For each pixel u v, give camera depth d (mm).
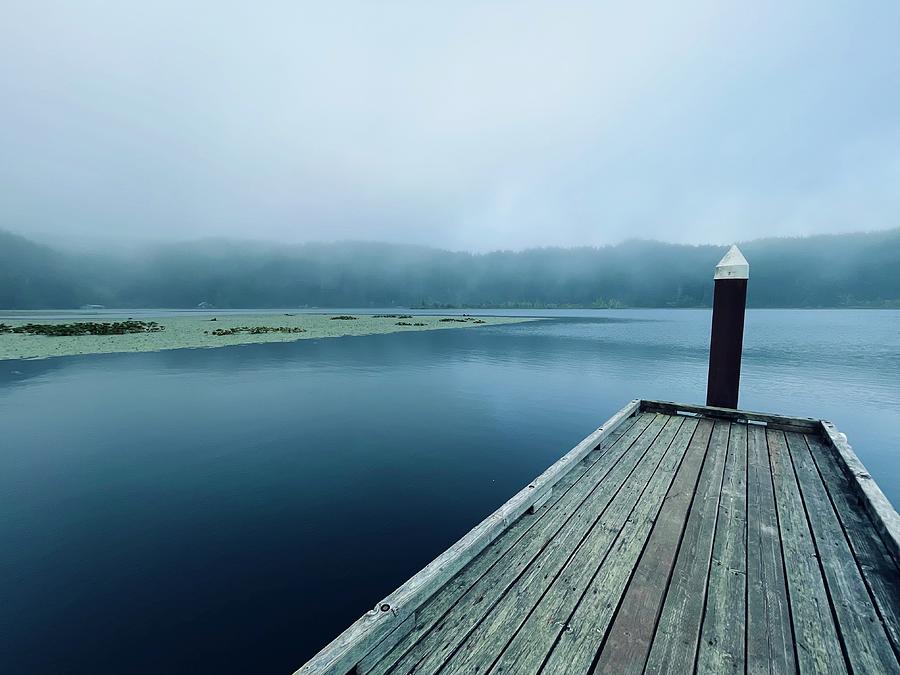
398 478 7438
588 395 14430
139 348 25953
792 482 4855
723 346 7613
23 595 4320
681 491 4645
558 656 2418
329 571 4766
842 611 2787
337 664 2064
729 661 2391
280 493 6812
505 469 7867
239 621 3963
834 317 107000
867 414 12766
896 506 6918
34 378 16312
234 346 27984
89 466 7855
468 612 2783
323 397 13672
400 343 32062
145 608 4133
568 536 3742
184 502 6477
